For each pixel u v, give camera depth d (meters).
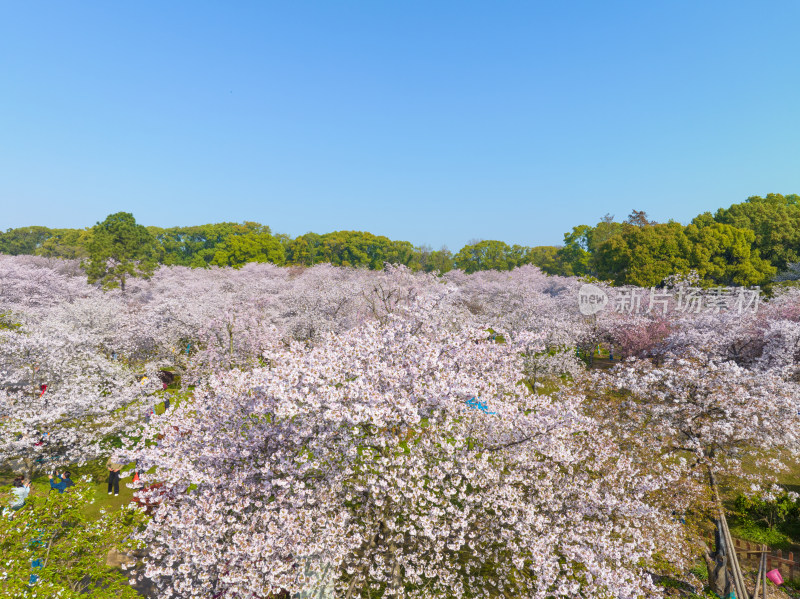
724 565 10.63
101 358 16.02
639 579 8.77
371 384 8.26
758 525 13.64
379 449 8.59
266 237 84.69
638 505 9.23
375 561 8.62
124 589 8.12
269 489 7.84
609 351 35.00
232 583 7.36
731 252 47.72
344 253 98.94
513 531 8.52
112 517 8.51
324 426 8.02
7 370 14.98
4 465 14.61
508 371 10.36
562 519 8.84
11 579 6.69
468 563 9.38
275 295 38.91
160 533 8.38
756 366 20.66
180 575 8.02
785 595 10.98
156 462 8.17
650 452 11.48
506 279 61.38
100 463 15.27
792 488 14.71
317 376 8.00
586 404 13.53
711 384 12.23
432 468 8.22
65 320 23.52
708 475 11.77
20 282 38.66
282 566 7.14
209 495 7.85
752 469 14.92
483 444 9.45
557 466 9.98
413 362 8.90
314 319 29.75
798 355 20.98
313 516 7.77
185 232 112.75
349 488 8.88
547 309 38.38
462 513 8.39
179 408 10.55
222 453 8.06
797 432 11.47
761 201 62.19
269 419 8.48
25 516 7.75
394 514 9.22
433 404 8.30
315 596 8.12
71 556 8.00
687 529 10.41
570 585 7.93
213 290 39.28
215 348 24.38
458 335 10.09
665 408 11.96
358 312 31.75
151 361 23.11
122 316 25.72
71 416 13.48
